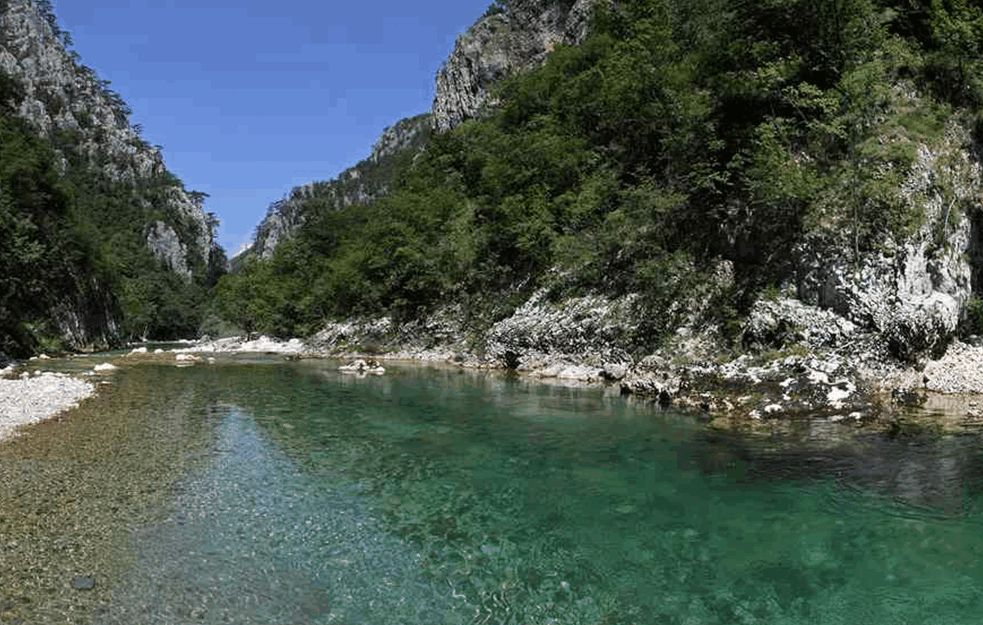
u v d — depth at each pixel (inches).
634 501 462.3
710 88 1305.4
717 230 1147.9
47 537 383.2
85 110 7864.2
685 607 309.3
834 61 1116.5
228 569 348.2
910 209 912.3
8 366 1485.0
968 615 295.6
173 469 545.0
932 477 486.3
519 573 348.5
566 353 1332.4
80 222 2891.2
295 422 771.4
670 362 1016.9
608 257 1401.3
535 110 2554.1
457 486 505.0
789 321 906.7
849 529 396.5
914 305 851.4
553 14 3976.4
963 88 1103.6
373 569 352.8
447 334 1882.4
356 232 3265.3
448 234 2132.1
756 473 515.2
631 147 1668.3
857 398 722.8
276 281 3196.4
